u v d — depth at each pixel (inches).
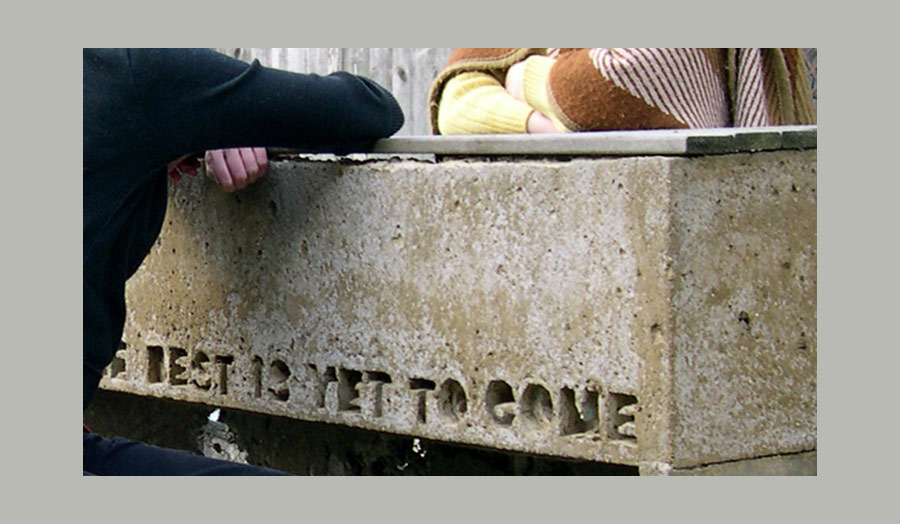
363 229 133.1
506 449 124.0
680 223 113.1
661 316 113.5
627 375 115.9
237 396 144.9
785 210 117.8
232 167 138.3
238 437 167.6
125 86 124.6
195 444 173.3
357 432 154.1
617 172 115.5
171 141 127.0
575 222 118.5
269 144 130.3
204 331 147.6
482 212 124.4
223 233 144.9
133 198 131.8
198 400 148.6
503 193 123.0
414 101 232.5
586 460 121.6
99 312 132.7
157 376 154.4
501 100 142.3
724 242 115.1
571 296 119.0
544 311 120.9
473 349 125.7
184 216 148.3
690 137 112.4
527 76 138.9
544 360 121.1
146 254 139.7
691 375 114.3
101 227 127.0
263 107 127.4
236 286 144.3
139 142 126.3
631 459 116.2
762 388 117.5
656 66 127.3
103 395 179.0
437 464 147.2
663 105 127.6
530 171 121.0
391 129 135.9
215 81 126.5
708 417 115.2
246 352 143.8
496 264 123.7
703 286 114.4
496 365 124.3
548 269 120.4
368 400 133.6
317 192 136.4
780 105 138.1
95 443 133.0
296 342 139.2
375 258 132.3
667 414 113.7
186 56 126.0
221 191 144.6
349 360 135.0
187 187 147.6
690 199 113.4
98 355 134.3
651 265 113.9
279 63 250.5
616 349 116.5
